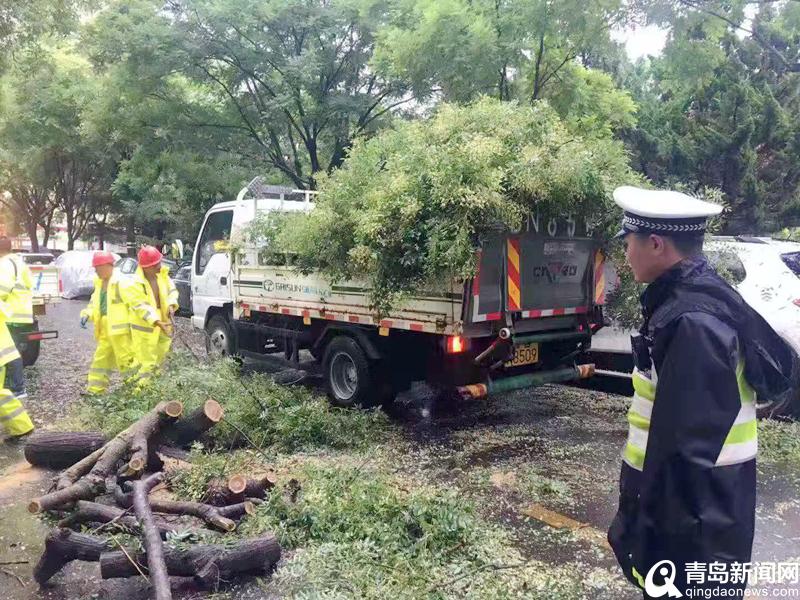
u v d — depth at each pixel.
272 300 7.63
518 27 10.50
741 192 12.84
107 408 6.06
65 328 13.39
